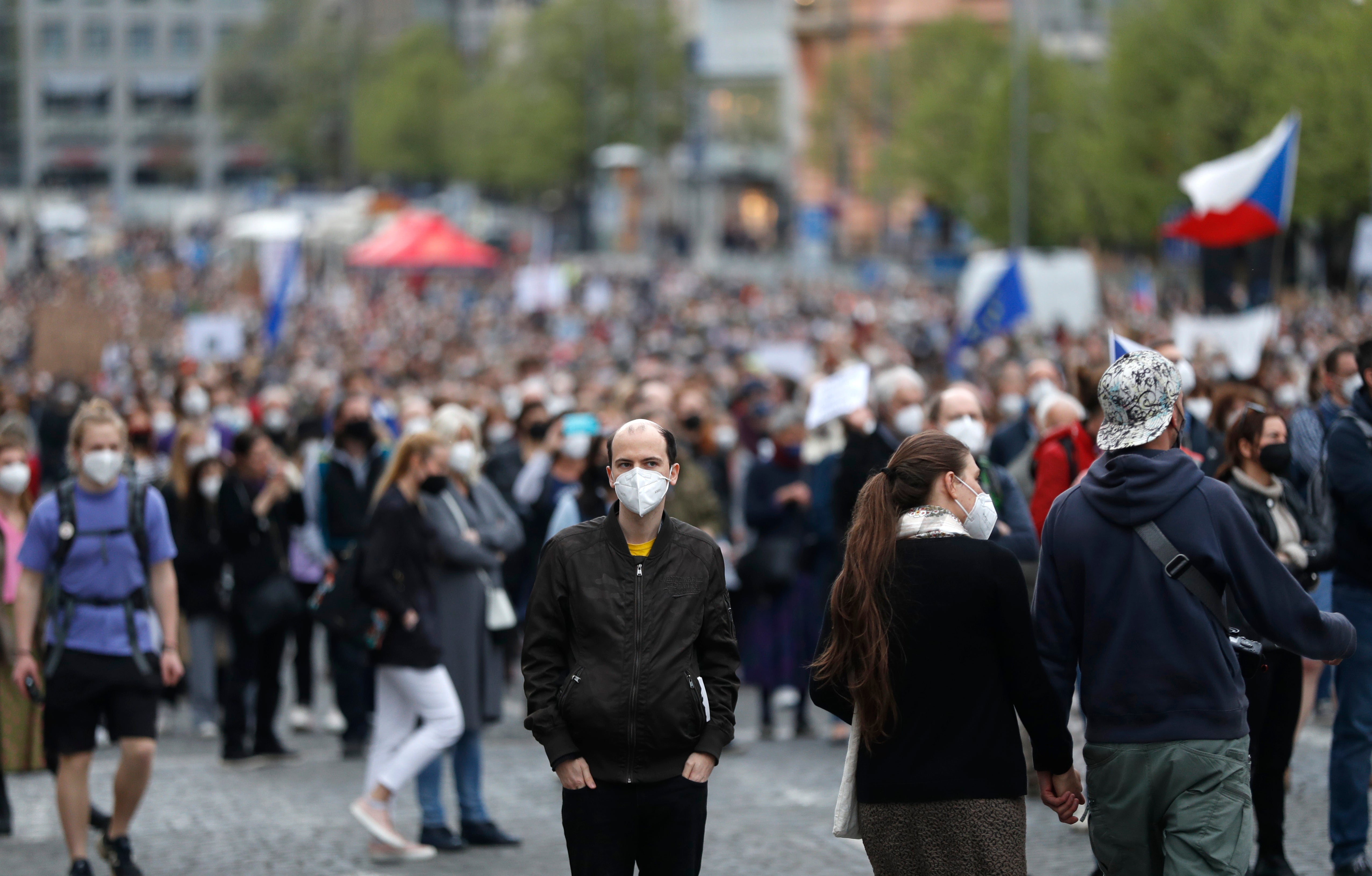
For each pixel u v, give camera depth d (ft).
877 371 207.62
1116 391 62.90
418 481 101.09
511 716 154.30
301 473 149.89
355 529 130.52
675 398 160.76
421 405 149.18
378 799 98.43
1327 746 121.29
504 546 106.83
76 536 92.27
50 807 117.19
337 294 646.74
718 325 519.19
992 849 59.57
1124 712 61.11
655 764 65.21
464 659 102.68
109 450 92.22
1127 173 479.82
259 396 287.69
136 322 440.86
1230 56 396.57
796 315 590.96
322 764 131.03
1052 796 62.75
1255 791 85.87
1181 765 60.23
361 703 134.31
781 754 131.13
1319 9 356.79
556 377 241.96
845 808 62.75
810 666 62.69
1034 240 613.93
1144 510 61.41
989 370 274.16
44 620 98.58
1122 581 61.62
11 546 105.50
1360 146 325.01
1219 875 59.36
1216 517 61.46
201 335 354.95
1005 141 622.54
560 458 140.15
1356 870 85.81
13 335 476.54
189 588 143.43
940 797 59.52
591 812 65.21
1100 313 492.95
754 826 104.94
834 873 93.04
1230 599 63.31
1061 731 60.75
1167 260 531.09
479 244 536.01
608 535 66.74
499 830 103.40
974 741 59.82
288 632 140.36
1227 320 203.31
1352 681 86.02
